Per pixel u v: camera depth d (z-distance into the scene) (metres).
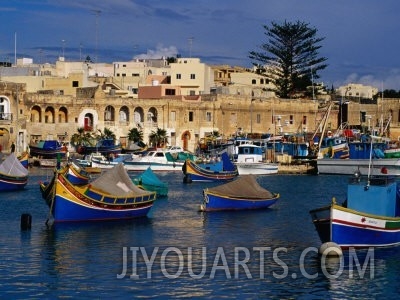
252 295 35.84
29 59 177.00
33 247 45.62
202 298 35.25
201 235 50.50
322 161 103.19
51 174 94.69
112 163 101.06
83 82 140.12
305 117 146.50
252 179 65.81
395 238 44.47
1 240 47.66
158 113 130.38
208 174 89.00
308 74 148.88
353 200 44.41
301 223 56.12
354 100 162.88
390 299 35.41
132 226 53.62
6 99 117.75
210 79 159.50
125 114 129.12
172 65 151.50
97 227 52.72
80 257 43.00
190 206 65.44
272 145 115.06
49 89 141.38
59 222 53.62
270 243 47.59
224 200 62.88
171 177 95.31
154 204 66.31
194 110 133.88
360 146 103.62
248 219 58.06
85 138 118.69
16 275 38.75
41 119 122.06
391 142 121.12
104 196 54.47
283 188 83.69
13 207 62.81
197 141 133.50
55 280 37.88
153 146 126.38
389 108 156.25
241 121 139.00
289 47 147.75
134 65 178.38
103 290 36.28
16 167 76.88
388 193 44.50
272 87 170.12
